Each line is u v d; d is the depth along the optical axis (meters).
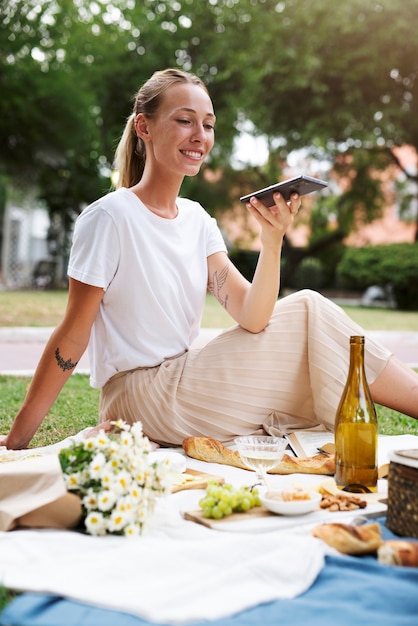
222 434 2.68
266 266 2.62
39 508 1.74
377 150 16.19
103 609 1.35
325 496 1.93
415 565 1.55
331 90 13.60
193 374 2.66
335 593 1.43
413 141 14.68
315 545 1.56
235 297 2.82
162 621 1.31
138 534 1.72
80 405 3.96
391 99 13.60
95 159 18.20
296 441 2.56
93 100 16.75
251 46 14.05
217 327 8.76
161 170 2.75
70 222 18.27
